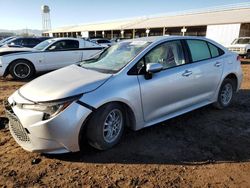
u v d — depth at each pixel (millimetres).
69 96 3211
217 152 3678
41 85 3580
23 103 3305
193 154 3613
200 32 37062
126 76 3729
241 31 26094
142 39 4613
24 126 3236
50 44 9719
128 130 4324
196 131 4363
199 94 4797
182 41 4617
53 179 3033
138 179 3043
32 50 9453
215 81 5059
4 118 4797
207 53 5023
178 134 4234
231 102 5988
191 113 5211
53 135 3160
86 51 10477
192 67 4570
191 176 3115
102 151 3650
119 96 3535
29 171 3180
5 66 8836
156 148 3762
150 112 4012
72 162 3385
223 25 27391
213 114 5180
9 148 3738
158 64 3846
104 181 3002
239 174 3166
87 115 3277
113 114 3633
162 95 4094
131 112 3811
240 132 4352
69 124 3178
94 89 3387
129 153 3613
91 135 3445
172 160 3457
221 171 3225
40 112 3160
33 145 3277
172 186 2926
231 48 19547
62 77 3777
